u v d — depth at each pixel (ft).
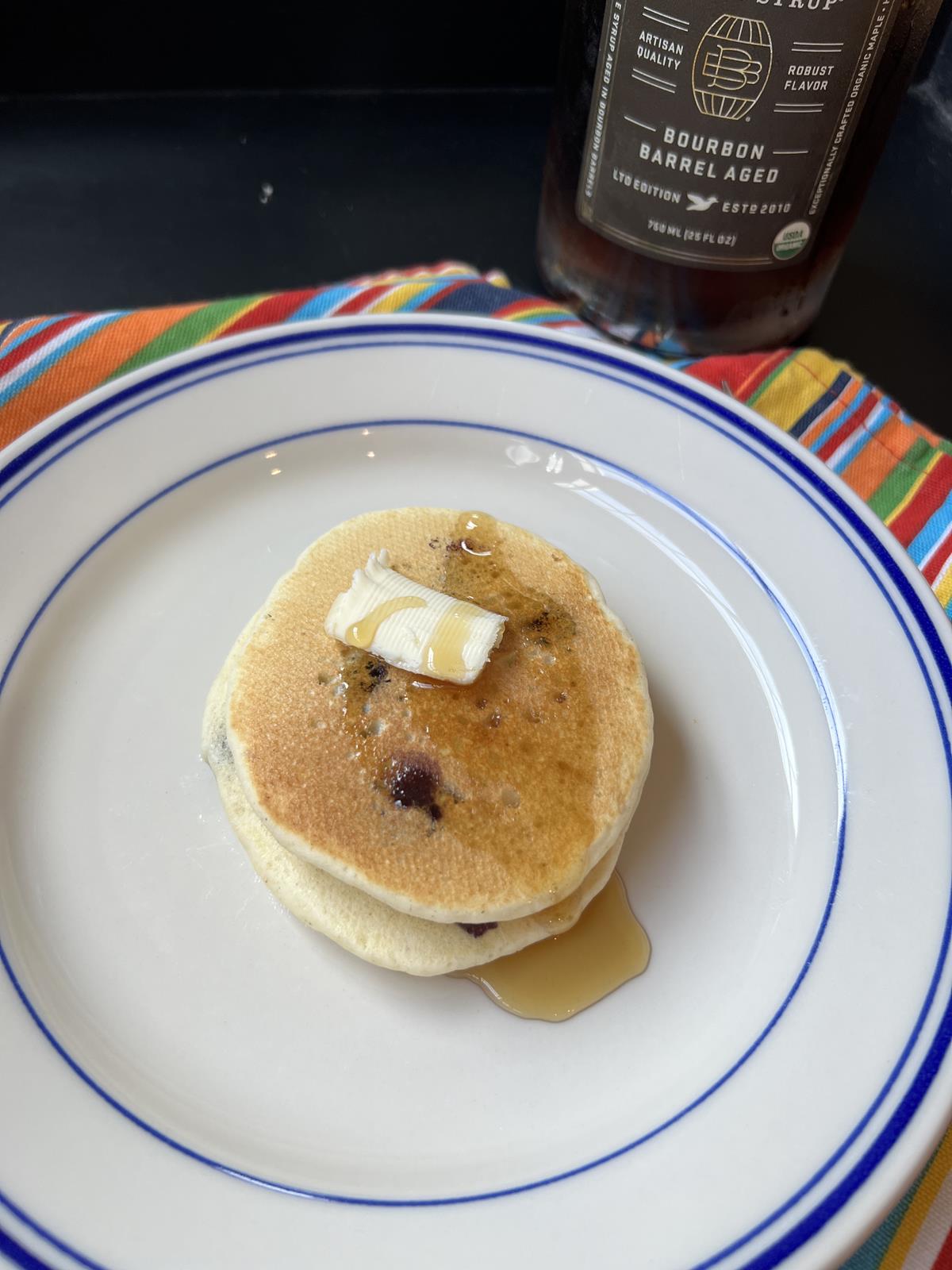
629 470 0.74
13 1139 0.48
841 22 0.63
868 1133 0.49
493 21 1.09
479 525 0.68
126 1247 0.46
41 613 0.65
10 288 0.96
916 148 1.06
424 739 0.57
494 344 0.74
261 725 0.58
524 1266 0.46
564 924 0.56
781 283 0.80
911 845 0.59
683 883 0.60
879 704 0.63
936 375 0.89
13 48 1.07
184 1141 0.50
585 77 0.73
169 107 1.13
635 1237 0.47
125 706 0.64
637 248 0.79
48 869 0.59
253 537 0.71
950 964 0.53
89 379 0.77
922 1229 0.51
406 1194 0.50
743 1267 0.45
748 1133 0.50
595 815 0.57
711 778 0.63
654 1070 0.54
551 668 0.61
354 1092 0.53
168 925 0.57
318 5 1.07
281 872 0.58
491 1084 0.53
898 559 0.66
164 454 0.70
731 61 0.65
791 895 0.59
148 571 0.69
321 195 1.06
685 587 0.71
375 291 0.84
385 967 0.55
